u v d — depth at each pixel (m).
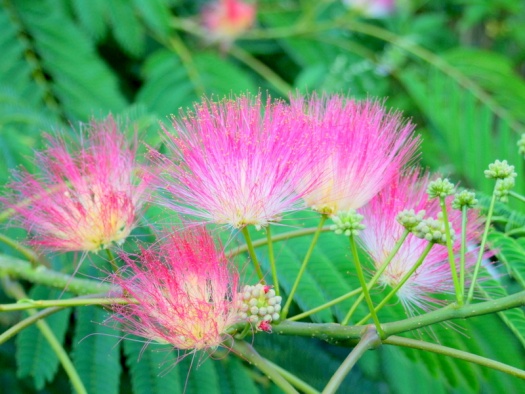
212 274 0.27
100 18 0.45
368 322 0.31
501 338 0.32
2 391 0.38
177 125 0.28
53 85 0.43
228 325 0.27
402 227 0.29
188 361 0.32
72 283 0.32
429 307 0.29
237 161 0.27
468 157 0.47
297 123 0.28
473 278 0.27
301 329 0.28
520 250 0.30
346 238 0.33
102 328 0.33
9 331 0.29
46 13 0.45
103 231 0.30
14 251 0.35
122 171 0.30
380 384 0.38
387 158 0.29
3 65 0.43
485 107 0.49
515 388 0.32
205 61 0.48
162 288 0.27
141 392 0.32
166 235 0.28
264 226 0.28
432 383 0.35
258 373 0.35
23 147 0.37
